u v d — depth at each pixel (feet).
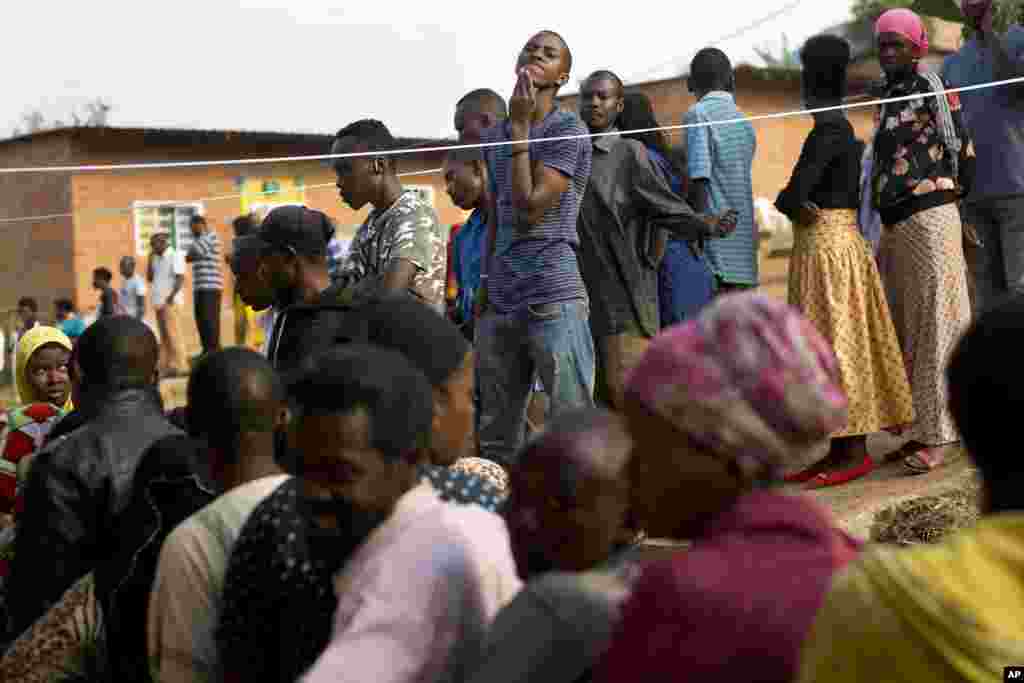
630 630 5.71
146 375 11.66
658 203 19.07
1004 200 20.04
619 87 19.58
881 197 18.97
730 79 20.88
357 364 6.88
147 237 63.41
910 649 4.94
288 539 7.76
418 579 6.79
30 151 64.08
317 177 64.54
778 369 5.62
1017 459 5.26
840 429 18.57
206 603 8.46
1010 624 4.81
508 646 6.56
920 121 18.78
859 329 18.74
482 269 17.28
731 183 20.39
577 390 16.30
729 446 5.63
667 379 5.73
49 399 16.63
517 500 7.00
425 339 8.33
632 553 7.09
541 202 15.83
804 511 5.72
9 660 10.64
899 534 16.51
